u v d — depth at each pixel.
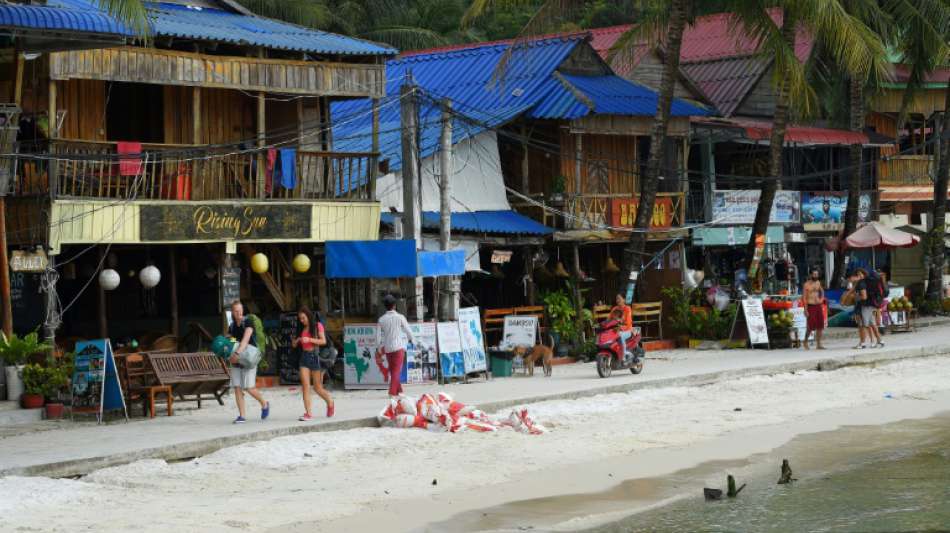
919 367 31.84
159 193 25.50
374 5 55.69
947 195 51.00
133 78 25.09
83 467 17.66
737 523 15.95
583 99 34.94
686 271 39.28
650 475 18.67
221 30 27.38
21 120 24.48
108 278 25.38
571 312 33.84
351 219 28.97
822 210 45.66
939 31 41.16
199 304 29.27
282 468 18.39
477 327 28.47
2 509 15.34
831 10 32.47
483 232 32.94
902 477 18.81
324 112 30.55
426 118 35.75
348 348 26.80
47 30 21.08
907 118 49.72
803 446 21.27
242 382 21.28
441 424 21.55
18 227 24.44
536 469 18.83
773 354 33.59
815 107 44.62
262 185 27.34
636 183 38.38
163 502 16.03
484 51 39.53
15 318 26.91
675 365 31.06
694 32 49.47
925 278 47.91
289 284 29.12
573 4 33.84
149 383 22.73
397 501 16.52
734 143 43.88
